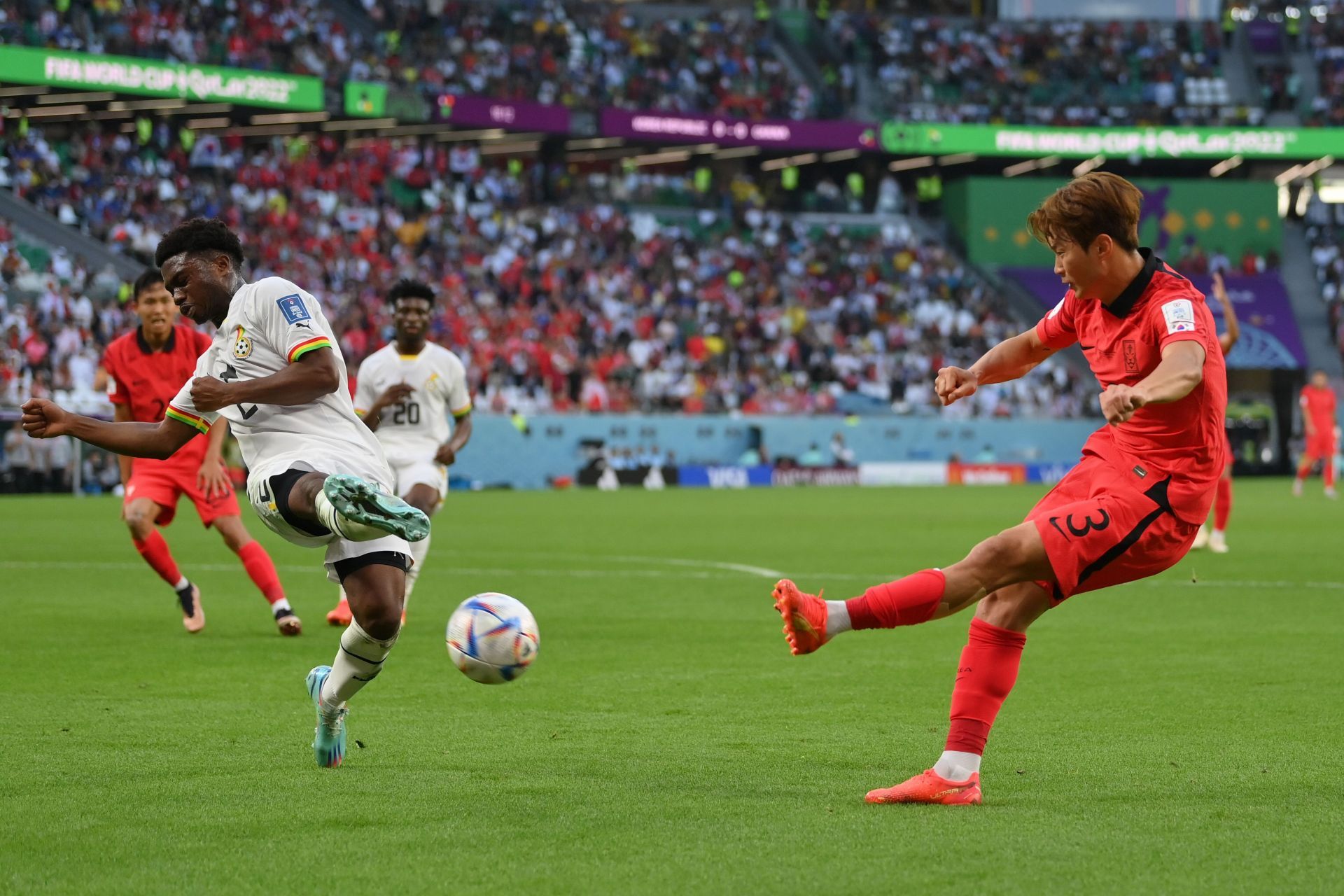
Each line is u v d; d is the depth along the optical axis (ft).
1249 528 234.58
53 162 433.07
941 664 93.45
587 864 44.45
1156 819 50.37
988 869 43.73
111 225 426.10
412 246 471.21
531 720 72.43
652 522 255.09
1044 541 51.65
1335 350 526.16
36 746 64.80
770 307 506.48
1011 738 67.56
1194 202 542.57
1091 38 583.58
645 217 521.65
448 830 48.88
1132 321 53.26
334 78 460.14
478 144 517.14
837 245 534.78
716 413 451.53
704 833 48.32
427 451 118.21
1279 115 567.59
